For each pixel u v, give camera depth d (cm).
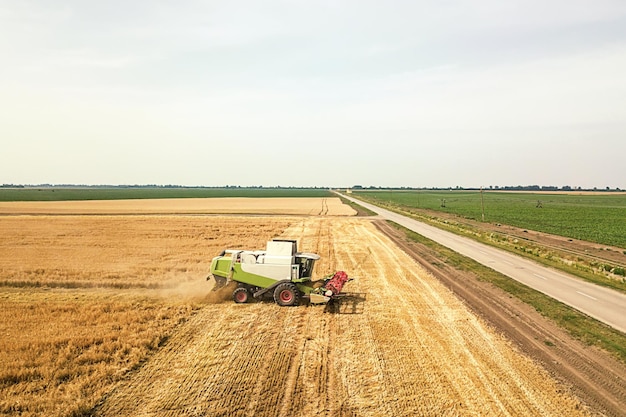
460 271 2620
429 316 1678
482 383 1105
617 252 3788
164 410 941
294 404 975
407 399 1011
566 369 1217
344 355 1271
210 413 931
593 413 979
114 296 1911
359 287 2158
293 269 1806
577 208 10556
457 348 1345
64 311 1639
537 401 1020
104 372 1106
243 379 1094
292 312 1697
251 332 1452
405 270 2617
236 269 1831
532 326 1592
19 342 1286
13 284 2130
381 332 1478
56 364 1150
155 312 1630
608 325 1623
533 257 3269
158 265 2591
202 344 1333
